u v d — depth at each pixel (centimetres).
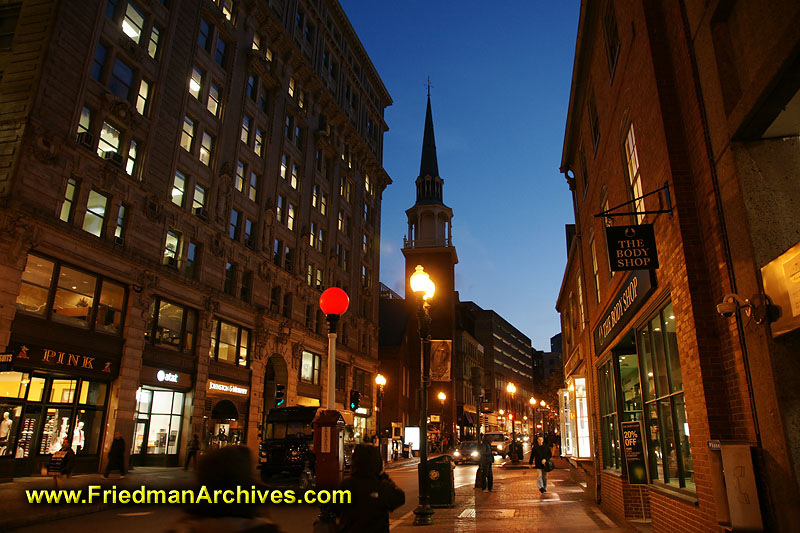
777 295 516
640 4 826
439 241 7700
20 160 2034
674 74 753
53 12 2212
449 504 1504
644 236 805
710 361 645
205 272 3086
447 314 7244
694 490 742
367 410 5403
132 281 2509
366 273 5766
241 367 3378
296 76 4406
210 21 3306
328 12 5244
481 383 9794
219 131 3309
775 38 531
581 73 1502
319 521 495
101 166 2389
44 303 2100
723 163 611
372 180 6072
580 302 2022
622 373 1298
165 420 2769
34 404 2042
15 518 1150
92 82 2383
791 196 571
